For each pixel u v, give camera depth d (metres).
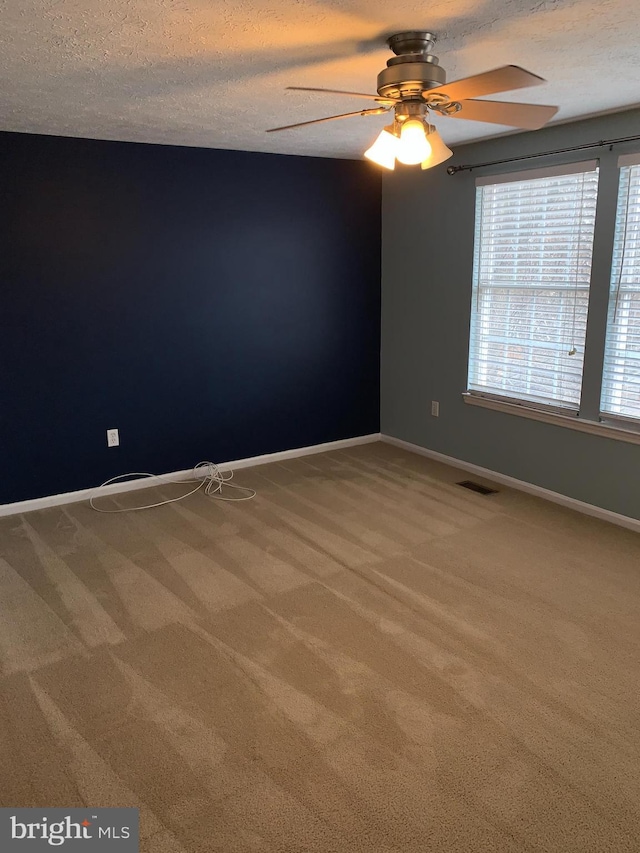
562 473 3.96
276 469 4.70
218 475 4.55
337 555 3.32
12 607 2.88
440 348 4.68
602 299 3.56
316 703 2.23
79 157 3.77
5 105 2.94
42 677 2.40
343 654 2.50
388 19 1.94
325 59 2.30
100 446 4.18
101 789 1.89
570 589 2.95
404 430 5.15
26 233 3.69
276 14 1.88
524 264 3.98
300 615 2.77
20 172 3.62
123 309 4.07
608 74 2.60
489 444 4.43
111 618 2.78
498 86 1.92
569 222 3.67
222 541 3.51
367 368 5.22
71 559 3.32
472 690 2.29
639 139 3.21
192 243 4.23
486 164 4.03
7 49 2.14
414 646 2.54
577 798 1.83
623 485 3.62
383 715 2.17
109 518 3.85
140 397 4.25
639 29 2.07
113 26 1.94
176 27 1.96
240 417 4.68
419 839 1.71
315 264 4.77
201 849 1.70
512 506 3.96
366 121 3.35
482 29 2.05
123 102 2.90
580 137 3.50
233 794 1.87
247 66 2.37
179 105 2.97
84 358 4.01
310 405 4.99
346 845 1.70
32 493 4.00
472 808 1.81
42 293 3.80
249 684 2.34
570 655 2.47
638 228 3.34
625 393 3.57
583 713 2.17
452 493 4.18
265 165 4.41
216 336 4.45
